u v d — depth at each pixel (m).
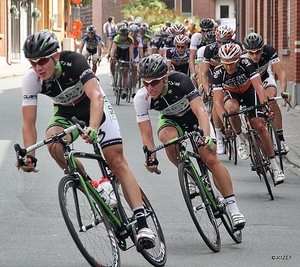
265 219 13.84
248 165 20.30
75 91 10.61
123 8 92.94
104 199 10.18
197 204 11.41
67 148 9.84
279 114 18.92
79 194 9.72
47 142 9.66
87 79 10.32
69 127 10.41
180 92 11.73
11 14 66.44
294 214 14.31
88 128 9.66
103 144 10.56
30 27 73.12
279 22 38.88
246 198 15.78
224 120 16.16
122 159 10.69
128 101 36.00
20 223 12.82
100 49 42.66
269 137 16.50
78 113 10.93
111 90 43.25
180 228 12.91
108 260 9.80
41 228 12.51
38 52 9.81
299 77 34.38
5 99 35.09
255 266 10.67
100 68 68.56
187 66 27.61
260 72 19.30
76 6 106.81
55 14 85.31
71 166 9.77
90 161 19.25
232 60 15.91
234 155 20.38
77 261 10.67
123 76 35.00
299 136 25.16
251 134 16.16
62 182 9.41
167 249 11.62
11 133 23.72
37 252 11.11
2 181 16.39
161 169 18.77
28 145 10.46
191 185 11.40
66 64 10.34
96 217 9.74
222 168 12.11
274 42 40.81
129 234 10.51
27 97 10.55
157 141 23.42
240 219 11.91
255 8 48.75
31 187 15.83
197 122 12.35
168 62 27.38
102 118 10.52
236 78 16.67
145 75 11.10
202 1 90.00
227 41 19.69
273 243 12.09
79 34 86.75
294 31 34.66
